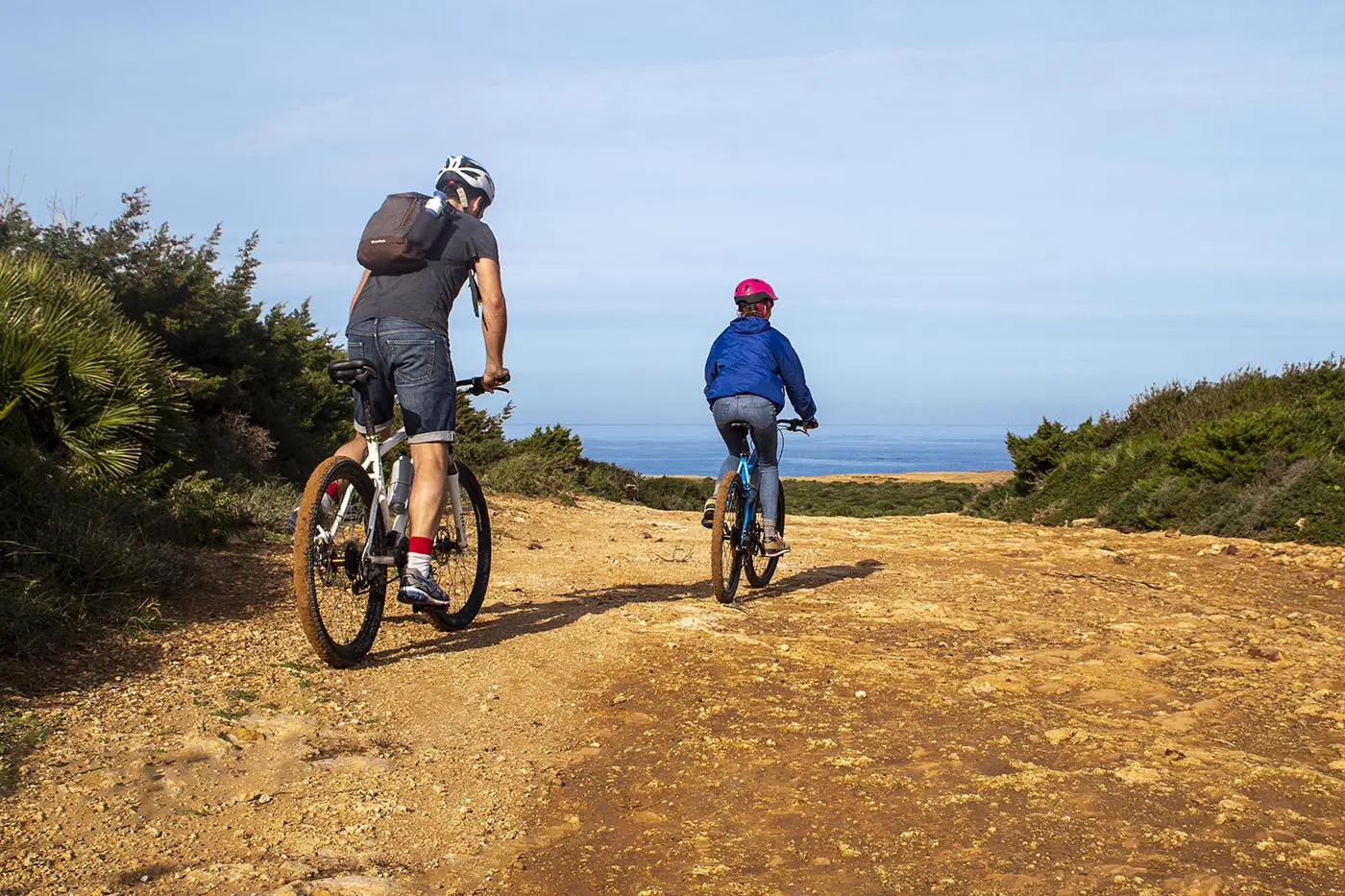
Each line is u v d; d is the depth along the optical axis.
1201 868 2.50
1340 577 7.62
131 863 2.47
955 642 5.25
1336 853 2.58
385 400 4.62
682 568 7.88
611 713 3.96
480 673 4.39
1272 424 12.16
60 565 4.64
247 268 9.78
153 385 7.18
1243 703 4.07
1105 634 5.48
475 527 5.45
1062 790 3.05
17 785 2.81
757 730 3.73
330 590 4.47
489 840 2.79
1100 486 13.82
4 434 5.88
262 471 8.97
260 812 2.85
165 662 4.11
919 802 2.99
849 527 11.73
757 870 2.58
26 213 8.88
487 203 5.04
